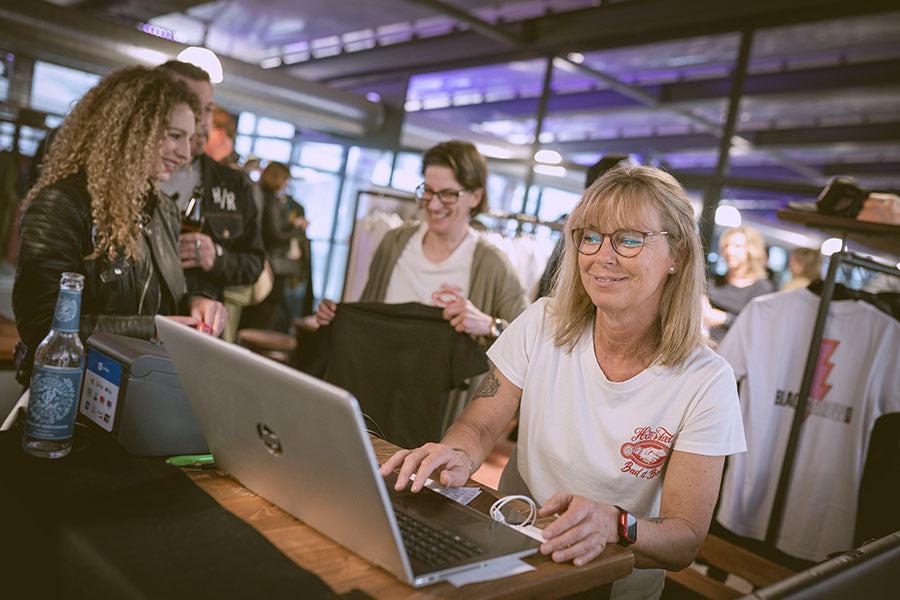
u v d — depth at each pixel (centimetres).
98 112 194
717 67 717
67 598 102
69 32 624
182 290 219
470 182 276
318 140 994
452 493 145
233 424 123
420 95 1041
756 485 290
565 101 894
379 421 253
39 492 117
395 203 550
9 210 565
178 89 203
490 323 252
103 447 142
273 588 96
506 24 759
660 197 153
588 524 127
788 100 710
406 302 271
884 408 268
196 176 263
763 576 271
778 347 288
